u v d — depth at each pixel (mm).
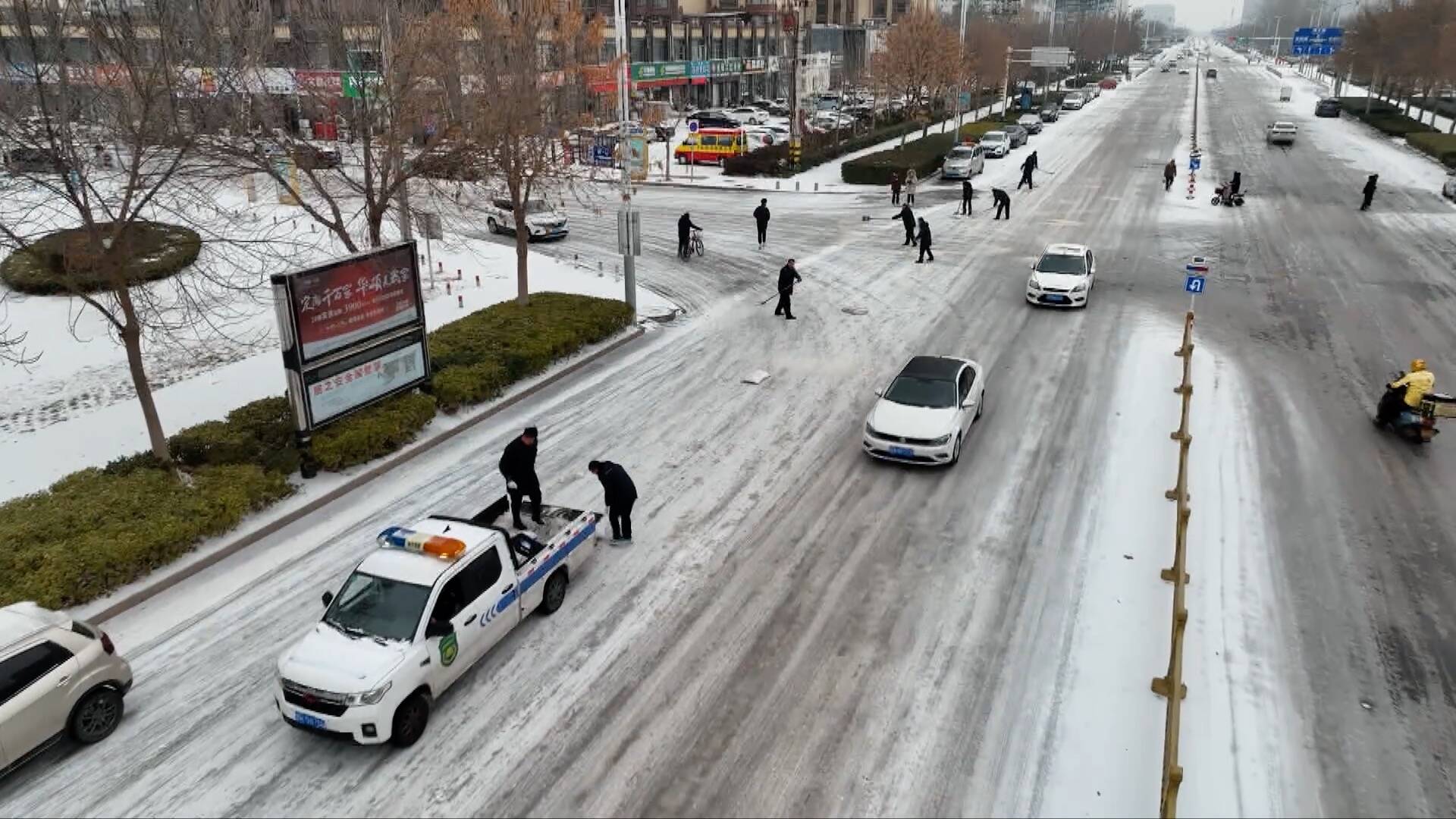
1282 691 8750
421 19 18516
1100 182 41250
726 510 12484
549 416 16016
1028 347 19141
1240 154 48250
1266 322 20625
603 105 29141
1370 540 11469
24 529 10469
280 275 12500
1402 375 14773
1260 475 13211
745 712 8523
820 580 10719
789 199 39156
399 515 12469
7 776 7707
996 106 84438
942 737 8180
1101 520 11961
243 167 17750
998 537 11609
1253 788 7598
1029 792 7566
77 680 8086
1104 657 9227
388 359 14656
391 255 14469
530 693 8844
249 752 8148
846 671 9078
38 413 15906
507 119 18406
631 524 11906
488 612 9117
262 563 11250
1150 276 24844
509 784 7703
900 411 13867
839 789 7609
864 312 22047
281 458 12969
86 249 11898
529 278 25781
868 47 92375
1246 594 10320
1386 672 9023
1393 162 44312
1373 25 64062
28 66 11695
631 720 8445
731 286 24953
